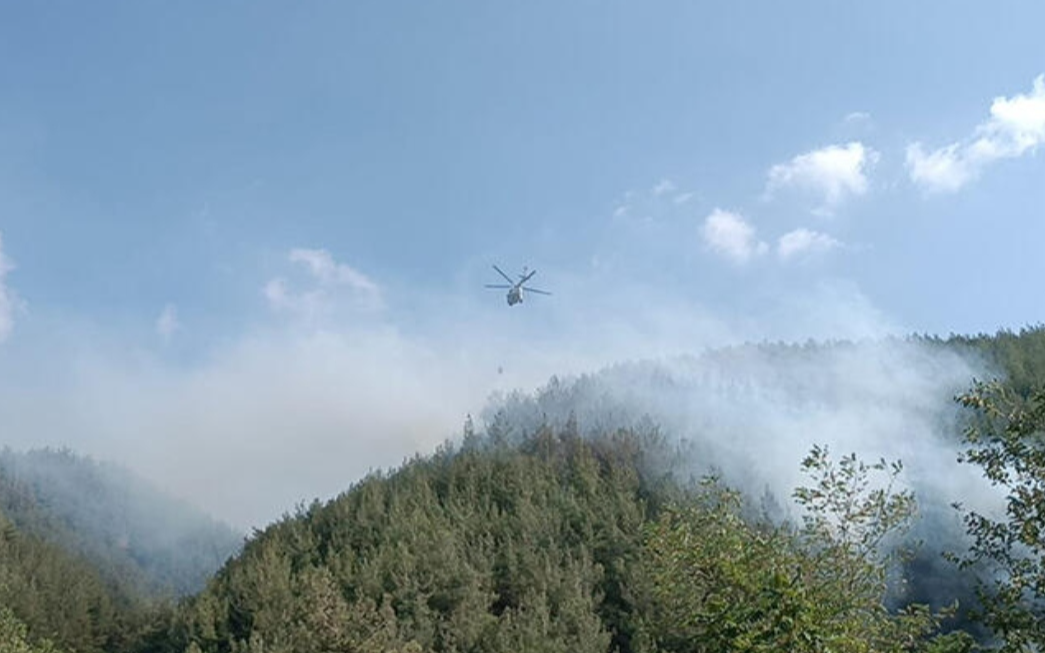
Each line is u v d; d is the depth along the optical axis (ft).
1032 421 58.80
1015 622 57.21
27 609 325.62
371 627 203.41
